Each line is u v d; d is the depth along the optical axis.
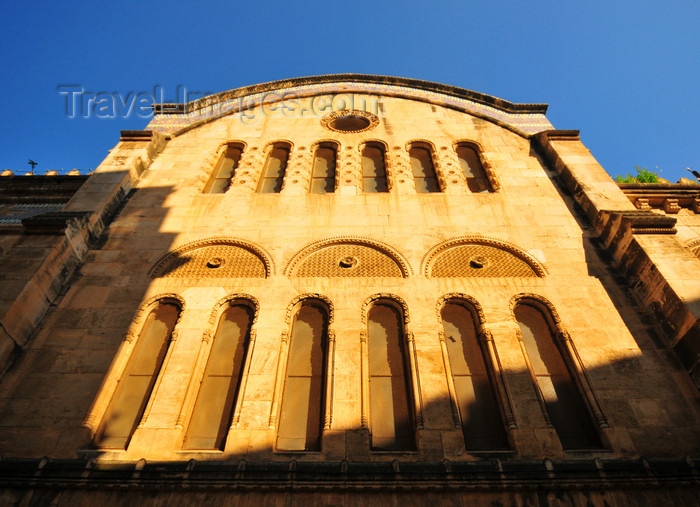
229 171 12.50
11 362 7.41
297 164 12.22
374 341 8.12
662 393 7.08
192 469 5.91
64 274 8.78
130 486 5.79
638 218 9.06
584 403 7.20
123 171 11.33
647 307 8.23
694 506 5.67
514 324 8.07
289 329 8.13
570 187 11.20
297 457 6.36
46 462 6.01
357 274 9.13
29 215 11.75
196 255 9.64
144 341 8.14
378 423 7.05
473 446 6.81
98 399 7.03
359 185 11.59
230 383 7.59
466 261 9.47
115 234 9.98
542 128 13.72
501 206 10.74
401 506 5.68
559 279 8.90
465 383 7.59
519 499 5.75
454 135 13.41
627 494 5.79
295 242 9.77
